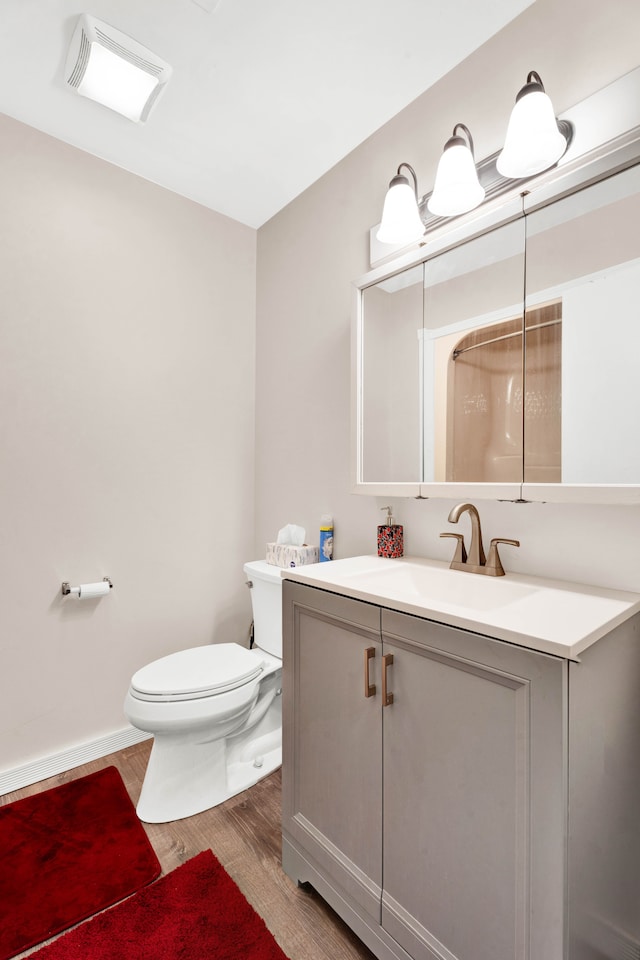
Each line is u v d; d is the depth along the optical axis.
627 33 1.12
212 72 1.53
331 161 1.96
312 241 2.09
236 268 2.41
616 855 0.92
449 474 1.44
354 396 1.73
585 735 0.81
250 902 1.26
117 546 2.01
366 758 1.11
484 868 0.86
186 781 1.61
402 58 1.47
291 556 1.96
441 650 0.93
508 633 0.82
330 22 1.36
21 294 1.77
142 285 2.08
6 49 1.46
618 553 1.14
